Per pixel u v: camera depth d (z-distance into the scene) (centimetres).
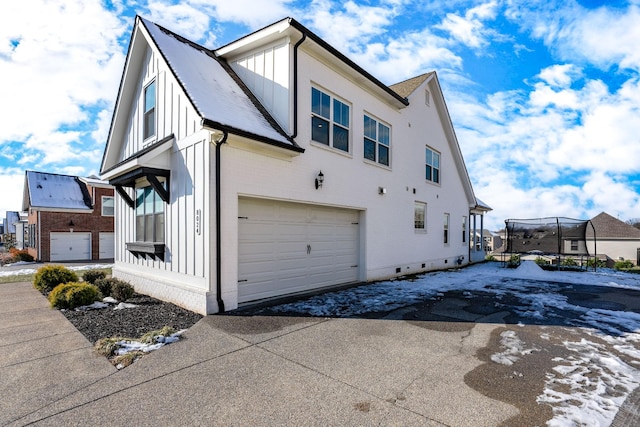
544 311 655
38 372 357
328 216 900
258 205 717
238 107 707
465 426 265
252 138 628
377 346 447
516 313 636
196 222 629
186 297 638
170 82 733
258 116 727
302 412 283
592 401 306
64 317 578
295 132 755
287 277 780
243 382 338
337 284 927
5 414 277
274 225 750
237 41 828
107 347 418
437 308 667
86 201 2345
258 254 714
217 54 891
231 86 781
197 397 307
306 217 834
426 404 298
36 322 547
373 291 844
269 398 306
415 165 1266
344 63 879
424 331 516
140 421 268
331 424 266
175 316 582
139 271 848
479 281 1068
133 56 850
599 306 708
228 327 519
